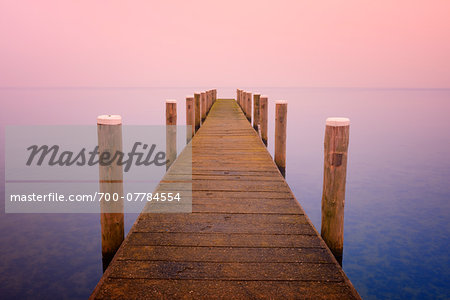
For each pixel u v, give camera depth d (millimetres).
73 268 4531
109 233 2414
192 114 6703
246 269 2053
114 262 2109
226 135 6922
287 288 1868
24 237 5551
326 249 2312
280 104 5543
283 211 2980
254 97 9133
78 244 5289
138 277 1949
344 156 2332
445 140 18000
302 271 2037
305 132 21562
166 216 2846
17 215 6594
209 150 5520
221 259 2164
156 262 2117
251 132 7289
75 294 3900
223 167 4469
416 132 21312
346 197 8531
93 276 4316
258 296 1792
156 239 2428
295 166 12344
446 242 5895
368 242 5918
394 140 18031
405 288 4449
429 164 12297
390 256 5387
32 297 3836
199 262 2125
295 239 2457
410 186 9469
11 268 4516
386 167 11836
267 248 2318
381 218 7062
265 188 3600
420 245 5793
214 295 1794
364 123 27016
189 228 2617
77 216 6562
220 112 11562
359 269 4961
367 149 15391
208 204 3129
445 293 4309
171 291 1823
